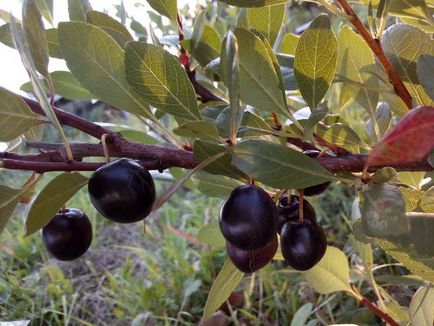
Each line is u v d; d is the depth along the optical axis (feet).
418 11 0.47
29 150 0.71
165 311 1.02
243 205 0.35
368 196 0.34
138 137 0.73
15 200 0.40
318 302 0.96
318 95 0.43
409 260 0.45
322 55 0.42
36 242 1.31
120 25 0.54
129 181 0.36
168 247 1.18
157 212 1.41
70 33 0.44
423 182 0.54
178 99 0.43
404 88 0.45
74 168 0.38
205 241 0.78
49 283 1.16
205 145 0.38
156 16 0.82
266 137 0.52
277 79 0.42
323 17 0.41
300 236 0.42
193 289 1.03
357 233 0.44
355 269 0.79
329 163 0.41
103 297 1.12
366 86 0.48
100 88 0.45
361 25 0.42
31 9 0.40
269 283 1.01
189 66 0.59
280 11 0.52
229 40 0.34
